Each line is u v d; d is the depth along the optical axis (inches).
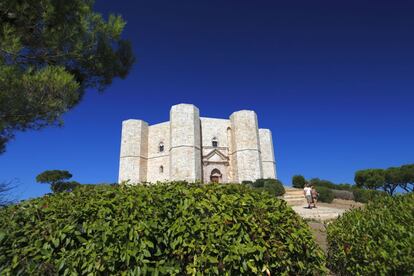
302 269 127.1
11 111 233.0
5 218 132.4
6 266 121.4
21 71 238.5
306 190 770.2
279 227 127.5
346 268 153.9
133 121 1743.4
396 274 114.5
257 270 118.1
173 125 1622.8
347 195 1119.0
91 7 335.0
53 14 270.1
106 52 339.6
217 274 114.3
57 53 287.4
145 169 1729.8
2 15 258.8
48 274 118.8
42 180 1407.5
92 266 115.9
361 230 143.9
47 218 128.6
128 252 114.6
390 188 1478.8
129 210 125.3
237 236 121.6
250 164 1589.6
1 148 302.0
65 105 255.1
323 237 286.8
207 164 1635.1
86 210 126.0
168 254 122.3
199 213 127.5
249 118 1673.2
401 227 120.3
